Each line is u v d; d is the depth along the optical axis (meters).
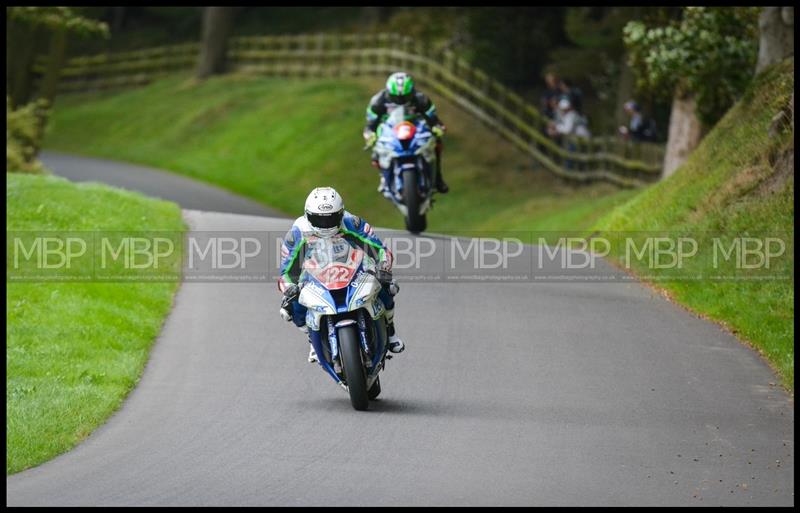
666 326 46.53
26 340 40.22
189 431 32.38
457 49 146.25
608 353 42.00
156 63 177.62
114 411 34.66
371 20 169.50
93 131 156.00
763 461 30.39
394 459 29.77
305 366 39.94
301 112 137.62
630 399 36.41
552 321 46.44
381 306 34.22
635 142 106.25
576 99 115.88
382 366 35.12
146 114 155.62
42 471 28.84
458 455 30.23
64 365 38.28
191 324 45.34
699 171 66.31
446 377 38.56
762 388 38.12
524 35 133.25
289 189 119.44
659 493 27.48
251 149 132.12
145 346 42.28
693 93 88.31
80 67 185.75
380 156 63.78
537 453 30.61
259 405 35.16
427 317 46.41
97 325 42.88
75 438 31.62
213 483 27.59
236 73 164.50
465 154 120.62
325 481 27.80
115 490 27.02
